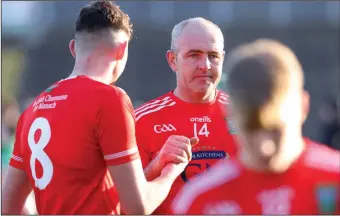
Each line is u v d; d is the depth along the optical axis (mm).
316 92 55469
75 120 7625
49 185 7730
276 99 5605
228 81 5805
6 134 20578
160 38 54188
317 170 5949
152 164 8336
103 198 7758
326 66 56219
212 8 55875
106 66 8039
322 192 5930
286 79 5637
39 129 7902
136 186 7523
